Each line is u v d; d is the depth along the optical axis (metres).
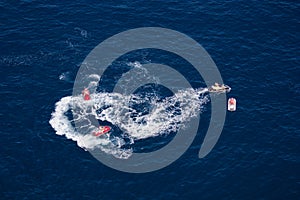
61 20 103.62
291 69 96.19
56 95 90.75
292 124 87.88
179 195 78.12
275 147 84.62
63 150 83.00
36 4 106.69
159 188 78.81
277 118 88.62
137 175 80.06
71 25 102.69
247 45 100.06
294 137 86.06
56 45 98.94
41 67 95.31
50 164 81.50
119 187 78.75
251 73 95.31
